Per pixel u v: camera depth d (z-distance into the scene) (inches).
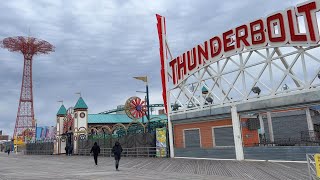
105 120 2432.3
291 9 774.5
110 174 657.0
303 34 744.3
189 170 701.9
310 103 730.8
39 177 619.2
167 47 1255.5
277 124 1230.9
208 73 1028.5
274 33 815.7
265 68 838.5
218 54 983.0
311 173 429.1
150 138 1244.5
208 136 1001.5
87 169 808.9
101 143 1604.3
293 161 744.3
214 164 807.7
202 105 1029.8
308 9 737.0
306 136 1101.7
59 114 2372.0
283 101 780.6
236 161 857.5
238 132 892.0
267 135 1245.7
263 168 661.9
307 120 1078.4
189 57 1109.7
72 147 2011.6
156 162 964.6
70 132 2073.1
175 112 1146.0
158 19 1270.9
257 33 860.0
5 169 874.1
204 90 1669.5
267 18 834.2
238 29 920.3
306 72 745.6
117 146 773.9
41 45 4864.7
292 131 1182.3
